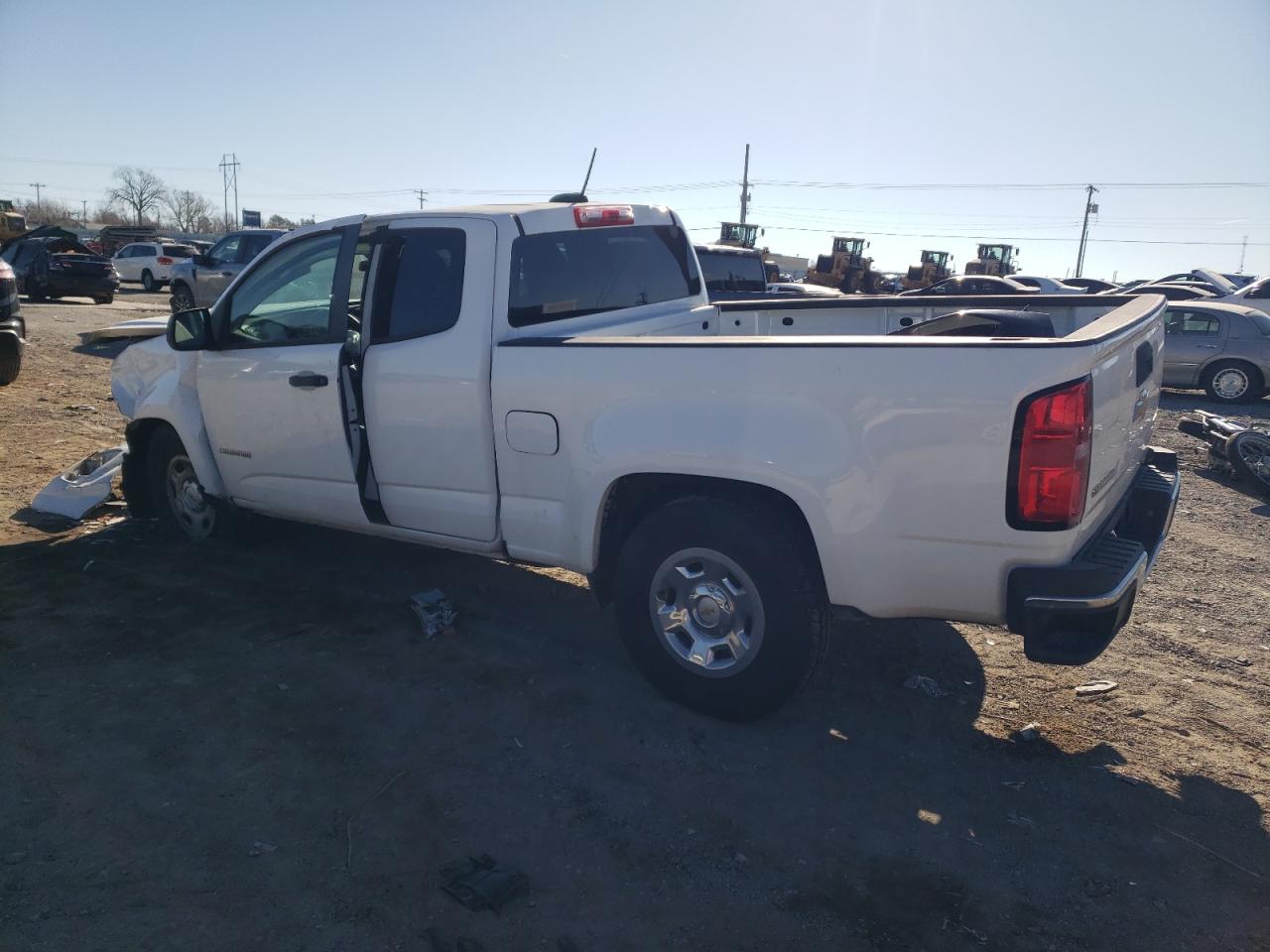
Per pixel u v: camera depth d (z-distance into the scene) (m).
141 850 2.79
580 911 2.59
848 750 3.46
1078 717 3.76
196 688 3.80
